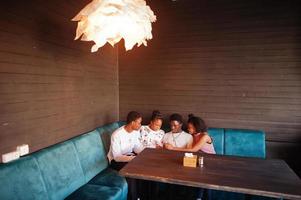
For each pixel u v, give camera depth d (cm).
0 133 177
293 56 299
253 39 312
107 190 223
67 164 223
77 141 250
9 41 185
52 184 199
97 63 320
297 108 302
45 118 225
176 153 230
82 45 285
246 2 312
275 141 313
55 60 238
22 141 197
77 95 276
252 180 167
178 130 289
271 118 313
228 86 327
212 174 178
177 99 351
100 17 140
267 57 309
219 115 334
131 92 374
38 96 215
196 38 336
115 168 276
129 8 143
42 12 220
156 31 353
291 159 308
